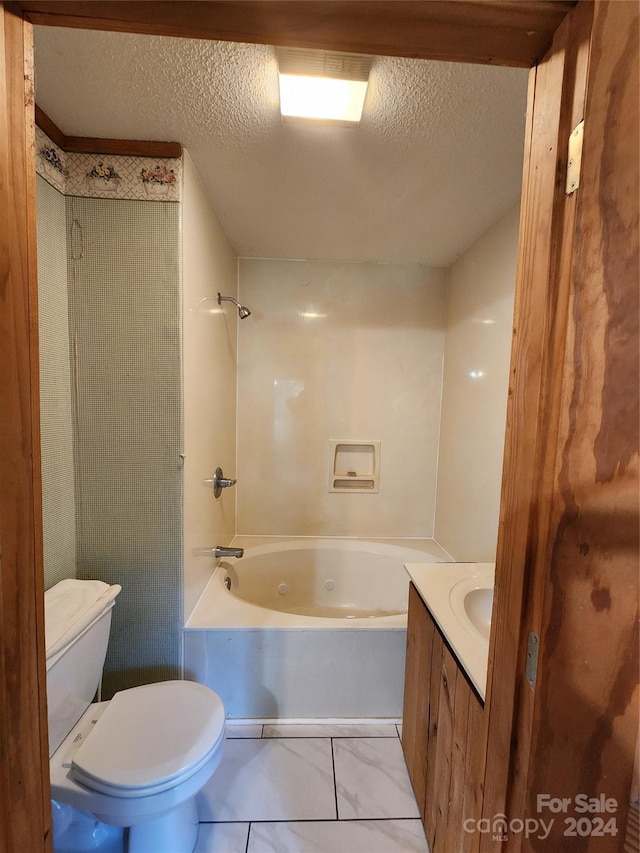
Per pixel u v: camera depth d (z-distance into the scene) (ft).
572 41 1.58
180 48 3.03
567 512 1.60
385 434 8.31
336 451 8.33
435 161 4.46
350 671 5.22
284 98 3.56
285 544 7.97
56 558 4.36
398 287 8.07
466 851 2.77
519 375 1.93
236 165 4.66
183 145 4.32
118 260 4.43
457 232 6.32
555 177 1.65
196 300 5.03
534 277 1.80
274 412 8.16
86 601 3.91
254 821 3.97
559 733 1.65
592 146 1.48
